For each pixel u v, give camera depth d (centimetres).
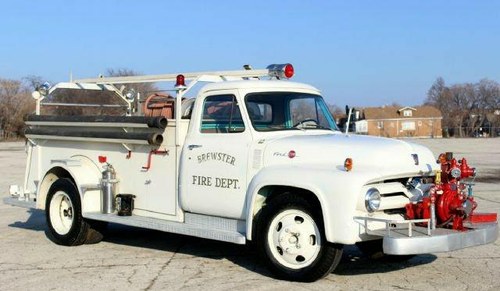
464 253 762
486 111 10125
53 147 888
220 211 674
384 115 8856
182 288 600
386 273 659
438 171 600
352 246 815
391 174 584
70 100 991
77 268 691
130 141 753
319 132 717
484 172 2039
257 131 670
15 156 3139
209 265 701
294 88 730
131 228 970
